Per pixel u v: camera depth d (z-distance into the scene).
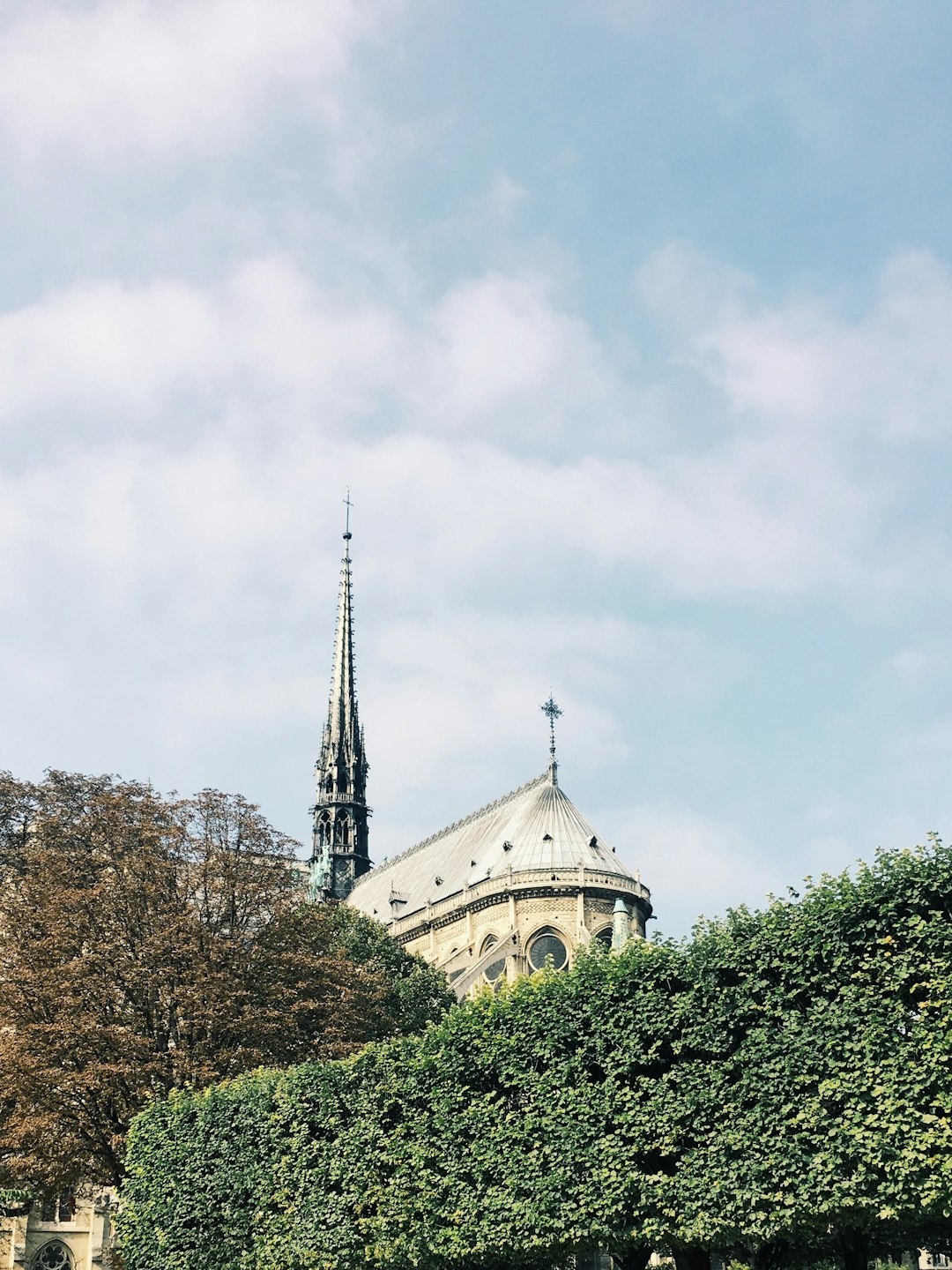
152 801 68.69
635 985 39.25
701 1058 37.09
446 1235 40.53
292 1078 47.84
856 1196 32.47
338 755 177.62
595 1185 37.47
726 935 37.75
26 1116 59.44
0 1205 65.94
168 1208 49.78
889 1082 32.38
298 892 72.19
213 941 64.31
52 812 73.94
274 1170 46.78
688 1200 35.47
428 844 159.25
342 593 185.38
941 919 33.03
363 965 85.94
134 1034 60.81
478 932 127.56
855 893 34.94
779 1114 34.19
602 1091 38.50
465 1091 42.09
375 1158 43.62
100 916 64.25
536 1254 39.47
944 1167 30.72
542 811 132.62
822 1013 34.16
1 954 64.81
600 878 123.19
